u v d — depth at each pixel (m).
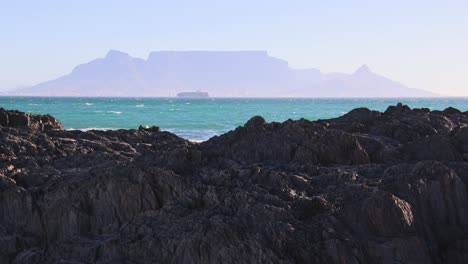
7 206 16.52
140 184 15.66
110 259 13.65
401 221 14.01
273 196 14.59
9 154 22.67
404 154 19.44
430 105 192.38
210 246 13.01
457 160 18.83
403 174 15.92
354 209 14.13
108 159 21.61
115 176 15.92
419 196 15.08
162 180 15.77
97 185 15.90
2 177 17.45
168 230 13.81
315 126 20.98
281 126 20.41
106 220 15.50
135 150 25.75
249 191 15.02
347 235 13.62
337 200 14.62
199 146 19.83
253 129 20.00
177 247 13.21
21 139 24.44
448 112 32.47
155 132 32.16
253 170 16.25
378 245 13.46
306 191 15.60
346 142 19.09
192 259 12.98
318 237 13.48
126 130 31.94
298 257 13.03
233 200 14.45
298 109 136.00
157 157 17.75
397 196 14.99
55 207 15.93
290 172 17.16
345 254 13.16
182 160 17.44
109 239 14.09
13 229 16.14
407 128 23.38
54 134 28.59
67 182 16.55
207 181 16.00
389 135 23.44
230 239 13.09
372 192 14.52
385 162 19.03
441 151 19.06
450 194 15.57
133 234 14.16
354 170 17.58
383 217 13.96
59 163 21.08
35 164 20.66
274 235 13.20
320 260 13.07
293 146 18.92
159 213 14.52
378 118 26.38
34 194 16.58
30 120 31.69
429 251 14.19
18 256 14.79
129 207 15.50
